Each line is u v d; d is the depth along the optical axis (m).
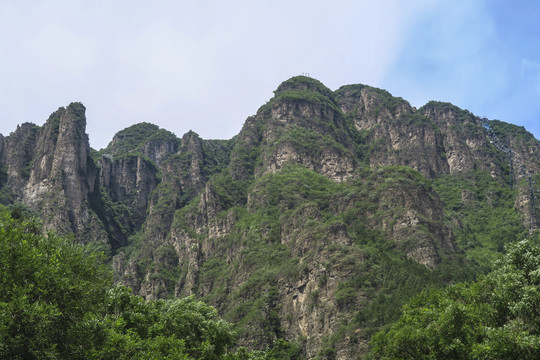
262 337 137.12
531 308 62.69
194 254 196.38
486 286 72.25
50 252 57.41
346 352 118.56
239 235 185.38
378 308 124.31
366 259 143.25
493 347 59.97
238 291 156.88
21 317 48.47
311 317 136.75
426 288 126.56
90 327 54.69
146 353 57.41
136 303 72.81
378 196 175.75
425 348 66.31
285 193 194.25
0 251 51.62
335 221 156.88
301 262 152.12
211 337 76.94
